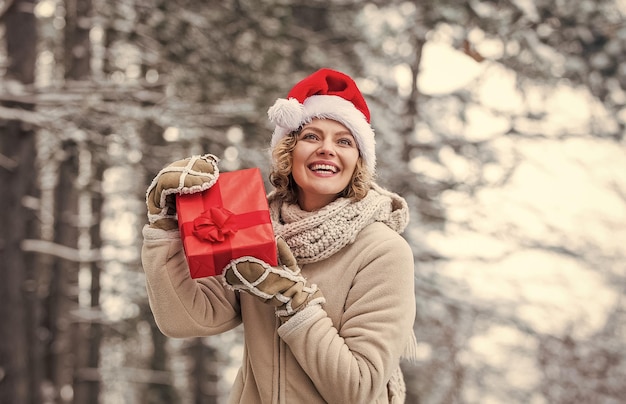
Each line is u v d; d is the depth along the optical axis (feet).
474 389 43.60
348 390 7.56
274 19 41.24
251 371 8.38
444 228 40.19
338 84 8.64
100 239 47.16
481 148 40.19
